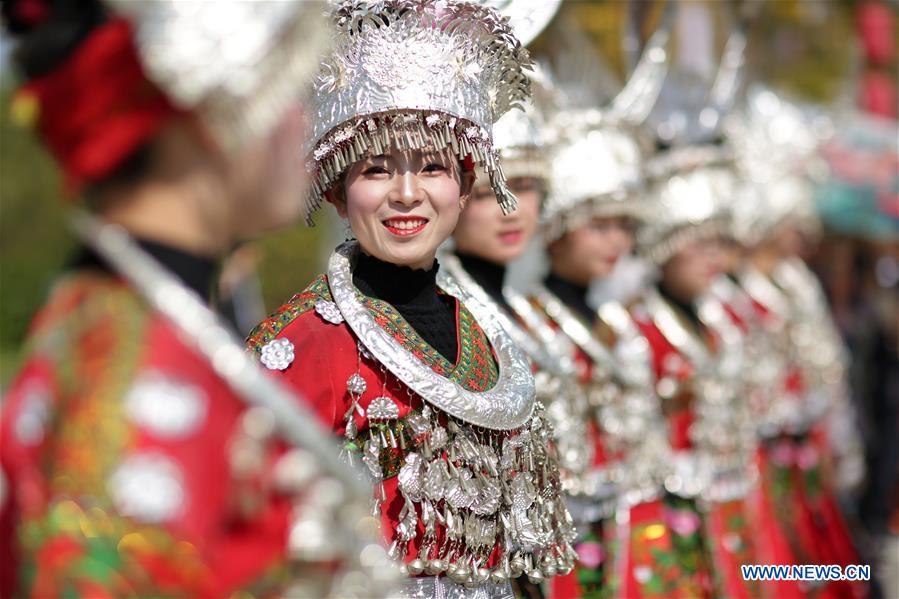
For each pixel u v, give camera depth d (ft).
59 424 10.84
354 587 12.08
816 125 56.65
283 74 11.70
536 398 20.62
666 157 37.60
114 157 11.03
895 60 69.67
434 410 18.71
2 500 11.45
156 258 11.39
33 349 11.32
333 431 18.37
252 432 11.38
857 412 54.03
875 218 59.57
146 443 10.53
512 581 24.11
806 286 48.06
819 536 42.14
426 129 18.62
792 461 42.45
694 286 37.32
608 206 30.45
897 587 46.39
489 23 19.24
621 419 30.19
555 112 30.63
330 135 18.70
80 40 11.09
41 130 11.34
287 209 12.29
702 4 39.81
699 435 35.40
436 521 18.66
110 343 10.87
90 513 10.43
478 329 20.54
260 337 18.58
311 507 11.76
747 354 41.68
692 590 31.45
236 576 11.31
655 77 36.70
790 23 63.26
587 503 28.63
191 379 11.01
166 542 10.47
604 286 38.91
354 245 19.88
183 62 10.85
